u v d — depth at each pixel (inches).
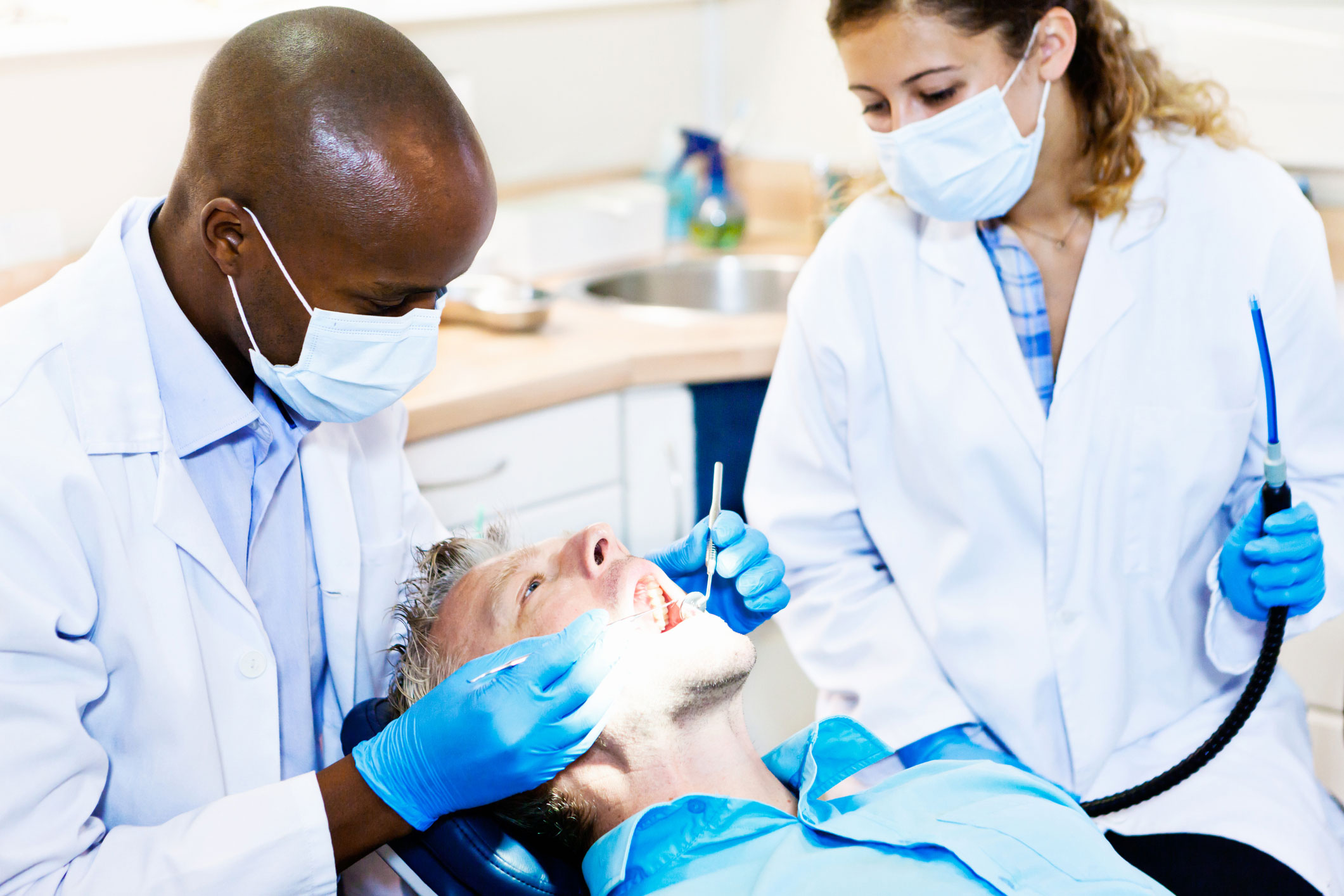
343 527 48.7
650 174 113.0
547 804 46.9
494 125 101.5
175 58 80.4
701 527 52.9
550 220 97.0
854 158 107.7
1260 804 50.1
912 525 58.1
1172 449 53.3
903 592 58.0
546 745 40.2
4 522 37.1
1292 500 53.6
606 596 48.6
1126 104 52.8
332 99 37.1
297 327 40.3
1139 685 55.4
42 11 75.4
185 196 40.1
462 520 71.7
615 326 83.1
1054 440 53.3
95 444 40.3
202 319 42.0
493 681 40.8
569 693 40.2
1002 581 55.4
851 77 51.6
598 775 47.2
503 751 39.5
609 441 78.1
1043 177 54.7
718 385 79.9
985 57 48.8
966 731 55.9
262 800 39.6
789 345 60.0
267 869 38.6
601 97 108.8
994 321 54.9
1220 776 52.0
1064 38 49.6
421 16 89.5
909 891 40.6
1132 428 53.6
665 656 45.7
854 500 59.7
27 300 41.4
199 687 41.4
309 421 46.7
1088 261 53.7
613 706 45.6
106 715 41.3
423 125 37.9
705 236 106.3
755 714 76.1
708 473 82.1
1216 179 53.7
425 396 67.9
